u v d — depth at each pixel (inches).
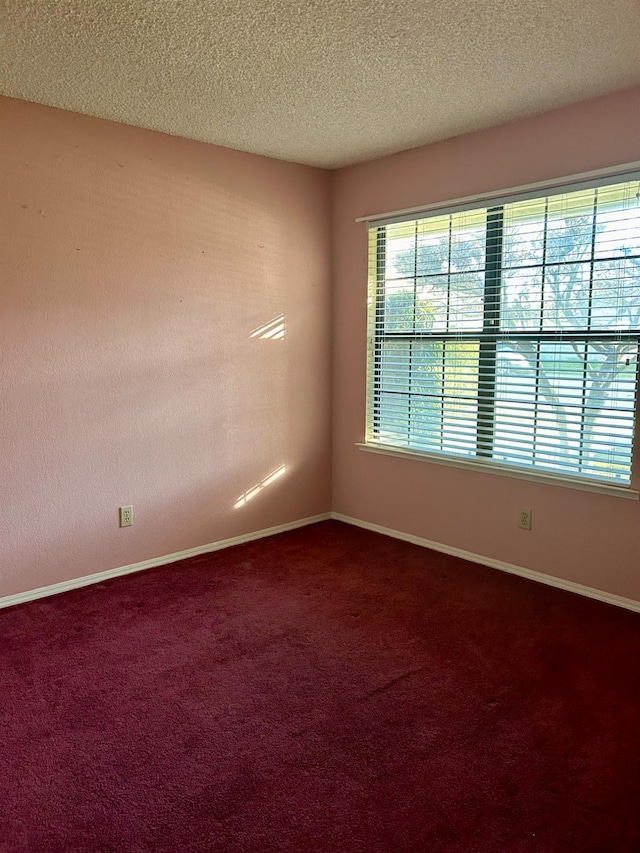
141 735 78.8
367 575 130.0
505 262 125.3
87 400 121.1
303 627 107.1
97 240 119.0
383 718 82.0
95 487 124.2
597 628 105.6
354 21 80.8
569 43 87.4
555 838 62.3
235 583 125.9
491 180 124.5
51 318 114.8
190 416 137.4
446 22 81.3
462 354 134.8
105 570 127.8
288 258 151.1
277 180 146.3
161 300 129.5
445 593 120.7
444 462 140.1
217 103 109.8
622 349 109.9
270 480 154.9
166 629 106.3
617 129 106.0
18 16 78.6
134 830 63.8
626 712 82.5
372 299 153.0
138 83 100.7
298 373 157.5
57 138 112.1
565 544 121.2
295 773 72.0
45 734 78.9
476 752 75.2
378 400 155.6
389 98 107.8
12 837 63.0
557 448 120.4
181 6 76.5
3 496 112.6
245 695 87.4
